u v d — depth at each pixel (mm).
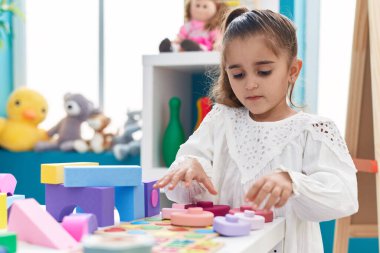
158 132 1575
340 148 890
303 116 941
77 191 716
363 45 1279
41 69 2105
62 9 2076
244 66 881
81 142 1865
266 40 871
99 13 2006
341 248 1333
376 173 1161
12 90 2102
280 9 1680
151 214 801
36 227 567
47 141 1937
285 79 923
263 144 938
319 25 1756
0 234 529
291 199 835
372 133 1296
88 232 606
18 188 1954
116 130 1912
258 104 896
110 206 708
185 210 758
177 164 915
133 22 1984
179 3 1932
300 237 877
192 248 543
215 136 1021
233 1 1616
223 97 1044
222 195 975
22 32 2102
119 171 733
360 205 1338
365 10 1262
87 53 2055
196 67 1564
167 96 1629
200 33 1616
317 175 835
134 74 1991
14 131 1936
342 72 1737
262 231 673
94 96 2047
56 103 2086
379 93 1132
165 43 1604
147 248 444
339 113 1742
